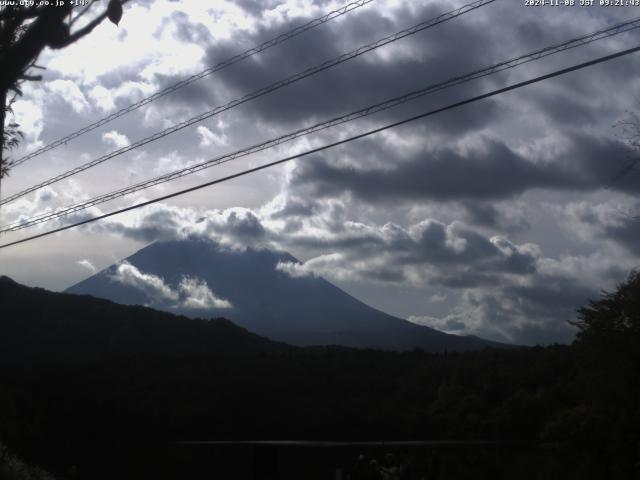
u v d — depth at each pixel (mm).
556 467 30578
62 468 26641
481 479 27562
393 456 18094
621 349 32750
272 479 23047
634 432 31328
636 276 33219
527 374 51062
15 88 6422
